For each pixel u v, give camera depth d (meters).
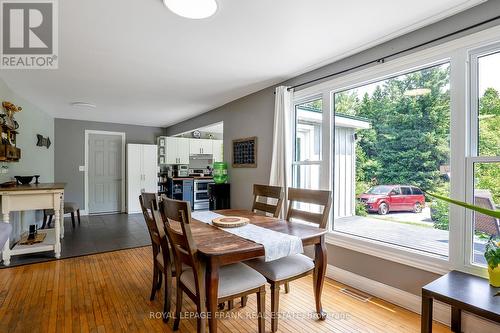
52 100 4.53
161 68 3.10
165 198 1.89
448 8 1.94
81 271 3.02
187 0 1.81
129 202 6.64
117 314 2.16
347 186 2.92
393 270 2.38
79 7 1.90
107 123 6.77
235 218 2.38
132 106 4.98
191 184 7.16
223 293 1.68
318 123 3.22
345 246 2.75
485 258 1.75
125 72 3.21
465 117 1.97
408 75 2.45
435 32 2.12
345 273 2.75
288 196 2.62
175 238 1.79
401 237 2.48
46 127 5.61
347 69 2.78
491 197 1.89
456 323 1.92
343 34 2.31
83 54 2.70
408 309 2.25
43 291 2.53
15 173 3.95
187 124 6.36
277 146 3.44
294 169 3.47
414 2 1.85
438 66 2.23
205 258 1.60
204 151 7.76
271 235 1.93
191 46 2.53
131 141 7.07
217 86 3.77
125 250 3.79
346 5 1.89
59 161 6.20
